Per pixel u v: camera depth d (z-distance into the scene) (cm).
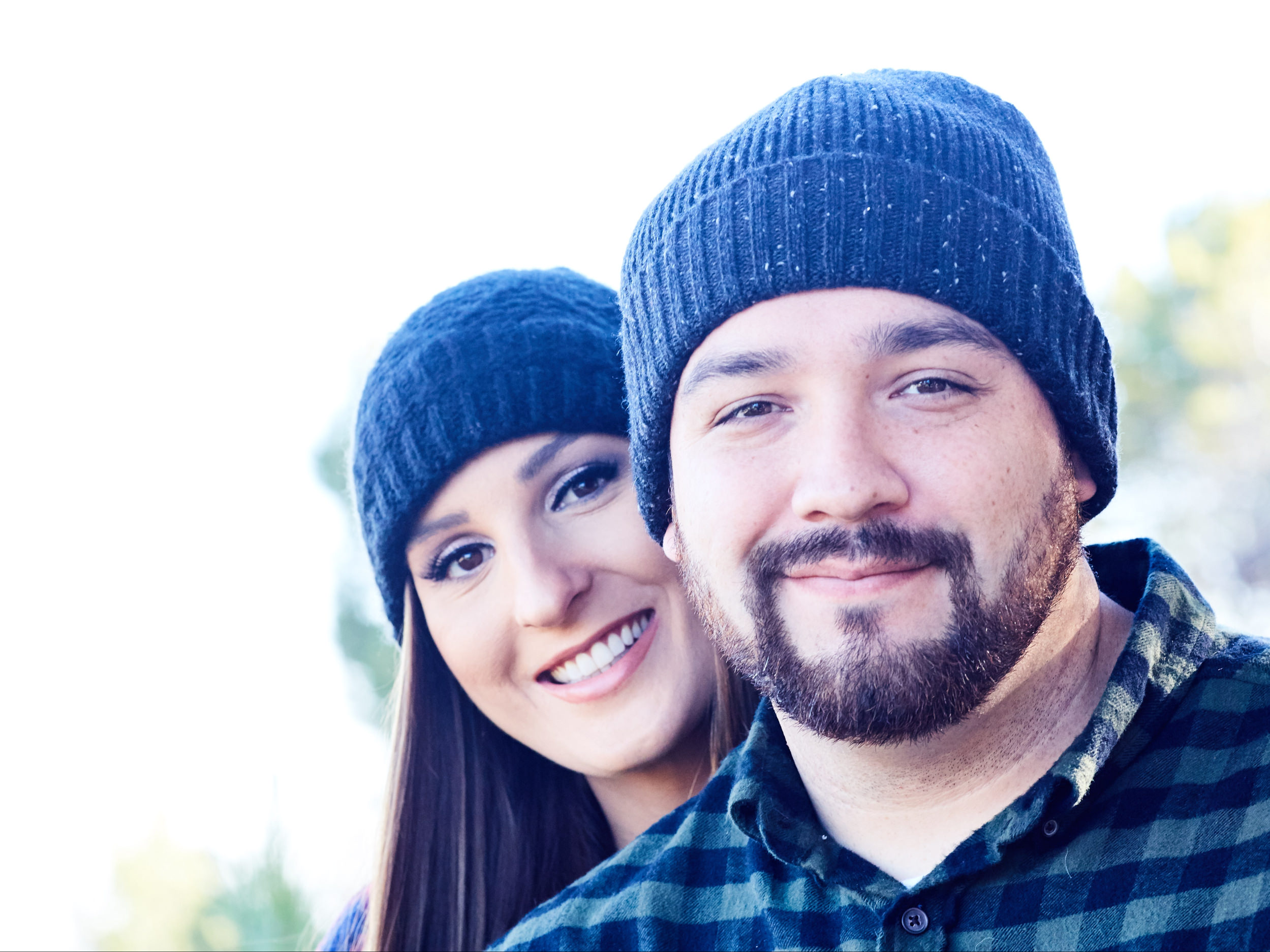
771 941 130
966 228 124
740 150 133
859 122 129
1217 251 848
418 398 200
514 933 152
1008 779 125
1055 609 125
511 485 200
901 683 117
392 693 238
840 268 123
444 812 229
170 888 511
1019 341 123
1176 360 827
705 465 128
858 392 121
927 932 118
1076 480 134
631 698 205
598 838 229
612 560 201
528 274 213
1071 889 116
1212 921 110
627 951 142
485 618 207
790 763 139
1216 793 116
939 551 118
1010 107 144
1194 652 127
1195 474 801
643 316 140
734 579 125
